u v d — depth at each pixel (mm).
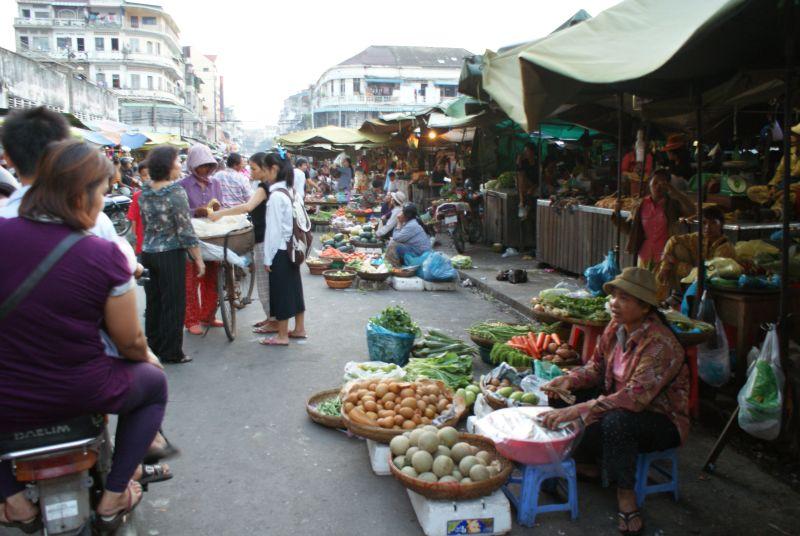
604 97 5906
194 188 6984
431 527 3174
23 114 2869
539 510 3396
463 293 9445
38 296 2129
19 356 2154
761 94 4980
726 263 5094
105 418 2668
